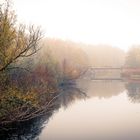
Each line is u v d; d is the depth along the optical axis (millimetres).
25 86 33594
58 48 122750
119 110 46531
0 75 23359
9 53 21422
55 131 31156
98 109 47594
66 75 94125
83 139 28109
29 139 27531
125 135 30062
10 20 21422
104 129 32719
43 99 33844
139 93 74062
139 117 40125
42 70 57000
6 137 27703
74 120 37531
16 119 23609
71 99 61344
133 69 153500
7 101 24078
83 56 136875
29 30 21672
